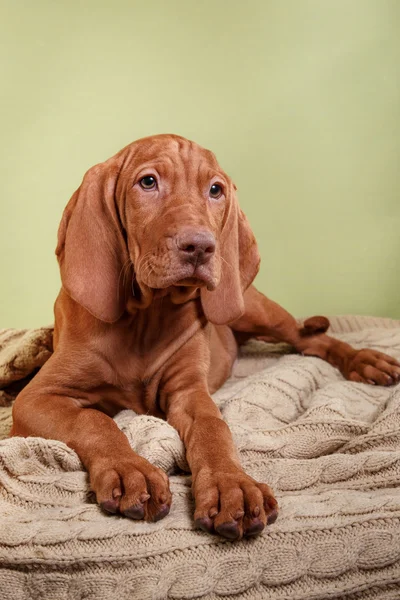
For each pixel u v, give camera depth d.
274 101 1.52
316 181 1.54
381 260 1.55
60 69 1.50
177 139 0.83
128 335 0.84
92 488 0.66
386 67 1.50
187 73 1.50
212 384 1.00
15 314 1.58
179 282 0.74
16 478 0.68
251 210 1.55
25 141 1.52
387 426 0.78
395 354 1.15
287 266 1.56
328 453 0.78
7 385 1.07
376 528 0.63
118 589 0.59
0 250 1.55
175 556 0.60
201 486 0.64
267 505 0.62
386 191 1.53
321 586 0.61
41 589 0.60
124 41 1.49
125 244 0.81
